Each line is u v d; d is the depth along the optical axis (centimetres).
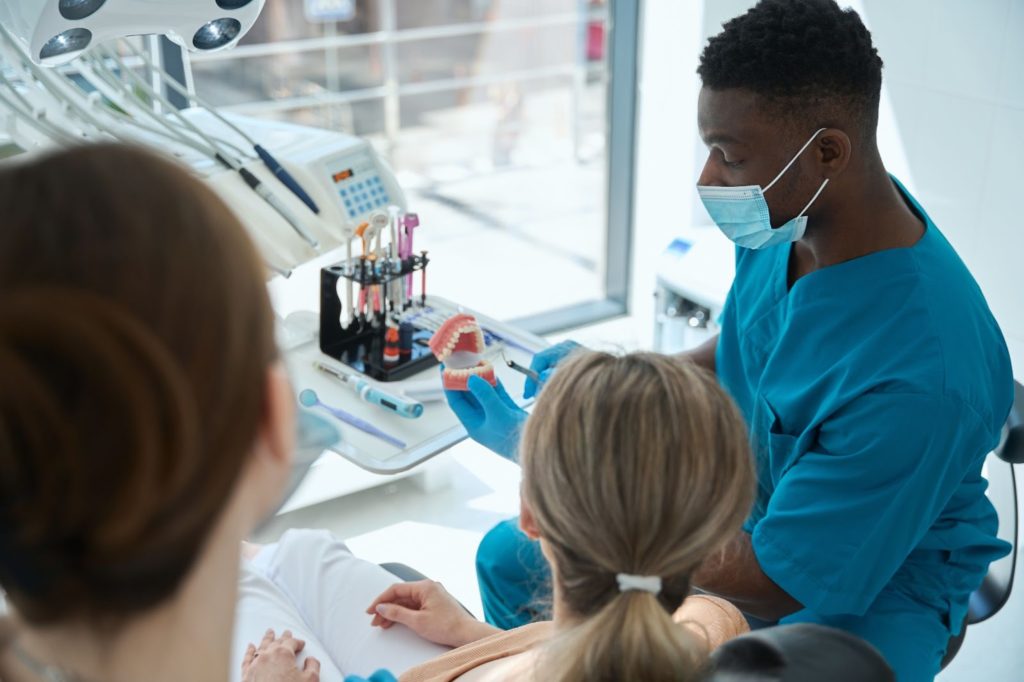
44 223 37
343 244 182
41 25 125
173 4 133
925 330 141
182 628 45
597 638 78
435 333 165
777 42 134
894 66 235
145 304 37
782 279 160
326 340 176
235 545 46
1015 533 166
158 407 37
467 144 593
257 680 118
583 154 556
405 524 261
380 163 191
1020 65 211
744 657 76
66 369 36
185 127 186
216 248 39
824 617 147
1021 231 219
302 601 141
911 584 148
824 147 139
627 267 338
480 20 659
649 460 78
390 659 129
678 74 286
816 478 140
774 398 155
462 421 155
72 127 166
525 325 329
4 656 45
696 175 288
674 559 80
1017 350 227
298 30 616
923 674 143
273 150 184
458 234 456
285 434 46
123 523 38
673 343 266
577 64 521
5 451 36
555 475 81
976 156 224
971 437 139
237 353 39
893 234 146
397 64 650
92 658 44
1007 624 225
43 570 39
